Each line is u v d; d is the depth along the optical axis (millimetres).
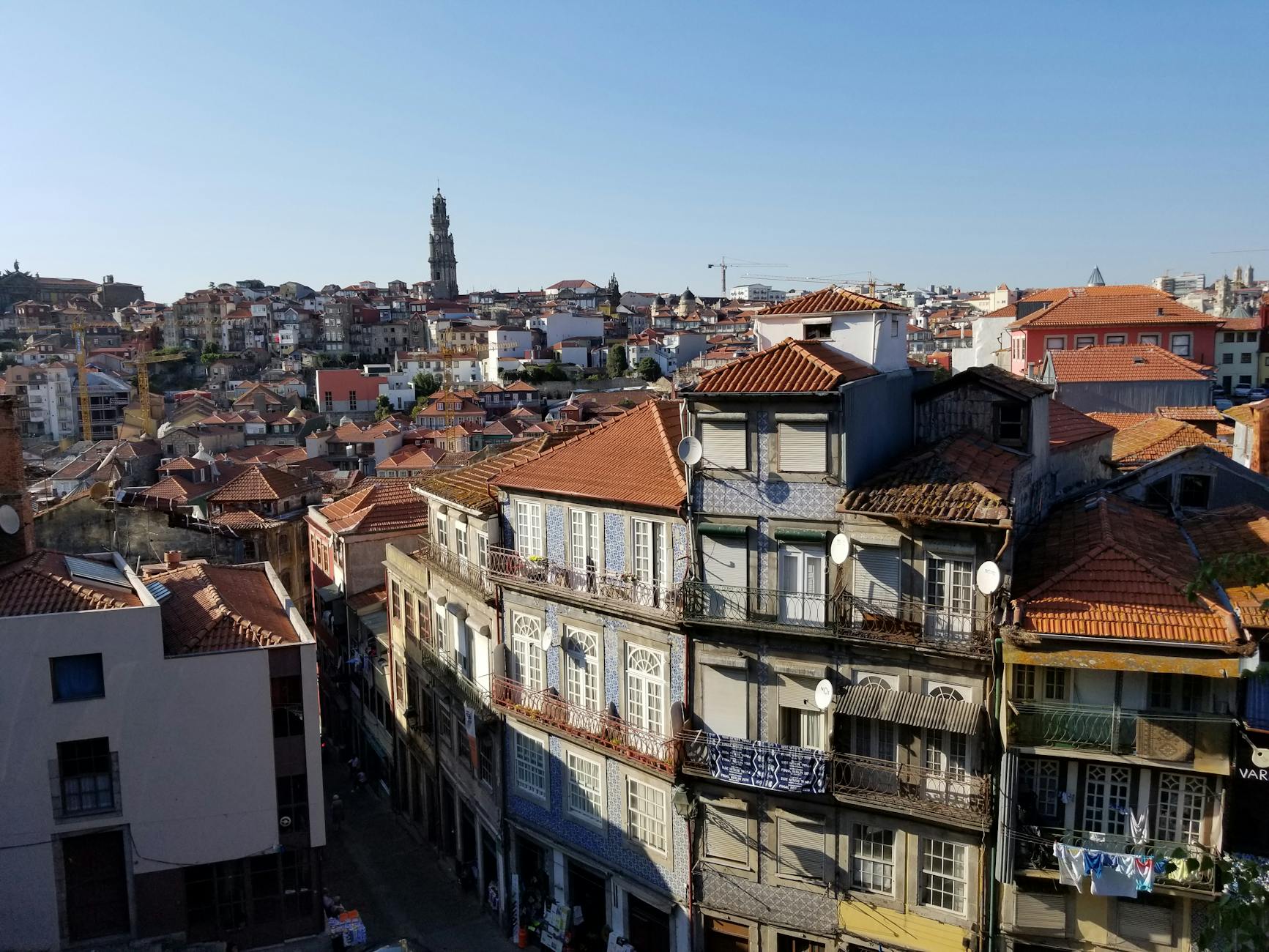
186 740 30297
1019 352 73125
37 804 28984
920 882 26625
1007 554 24656
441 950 35125
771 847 28875
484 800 37750
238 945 31281
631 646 31281
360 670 54125
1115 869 23203
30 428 173750
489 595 36281
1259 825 23016
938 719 24953
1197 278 196000
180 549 49469
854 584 26938
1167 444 38969
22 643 28656
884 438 29234
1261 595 24016
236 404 174000
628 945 32250
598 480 32656
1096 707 23609
